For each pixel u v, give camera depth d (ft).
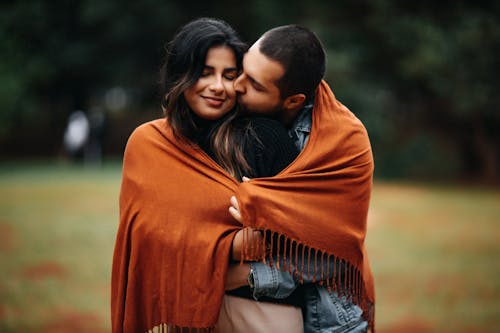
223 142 6.55
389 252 25.84
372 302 7.23
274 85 6.52
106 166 69.15
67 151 75.72
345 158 6.68
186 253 6.41
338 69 57.36
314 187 6.46
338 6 63.98
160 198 6.59
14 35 73.46
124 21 71.20
